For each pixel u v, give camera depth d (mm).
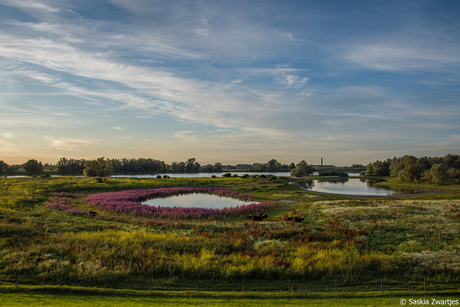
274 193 65250
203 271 16812
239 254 20281
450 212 34844
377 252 21578
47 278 15312
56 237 22391
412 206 39812
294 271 17062
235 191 67562
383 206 40906
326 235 26422
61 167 164250
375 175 173750
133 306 12398
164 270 16953
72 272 15953
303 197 58438
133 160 199750
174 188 69750
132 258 18578
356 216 33906
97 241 21766
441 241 23703
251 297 13742
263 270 17141
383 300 13227
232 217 38781
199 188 71812
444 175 92000
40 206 38656
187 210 40156
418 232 26609
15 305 12055
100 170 121375
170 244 22109
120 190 64750
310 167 179500
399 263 18188
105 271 16156
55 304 12312
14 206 35781
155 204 51344
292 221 32562
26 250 19141
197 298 13516
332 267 17547
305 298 13641
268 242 24234
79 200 47406
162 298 13438
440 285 15234
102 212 38938
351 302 13016
